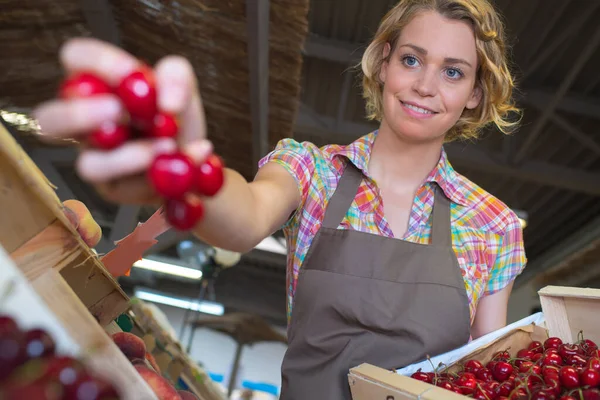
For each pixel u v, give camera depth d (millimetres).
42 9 2732
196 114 582
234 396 6629
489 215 1424
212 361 12844
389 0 5543
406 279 1283
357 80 2010
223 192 769
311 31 6324
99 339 758
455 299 1295
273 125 4043
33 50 2980
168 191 515
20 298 585
